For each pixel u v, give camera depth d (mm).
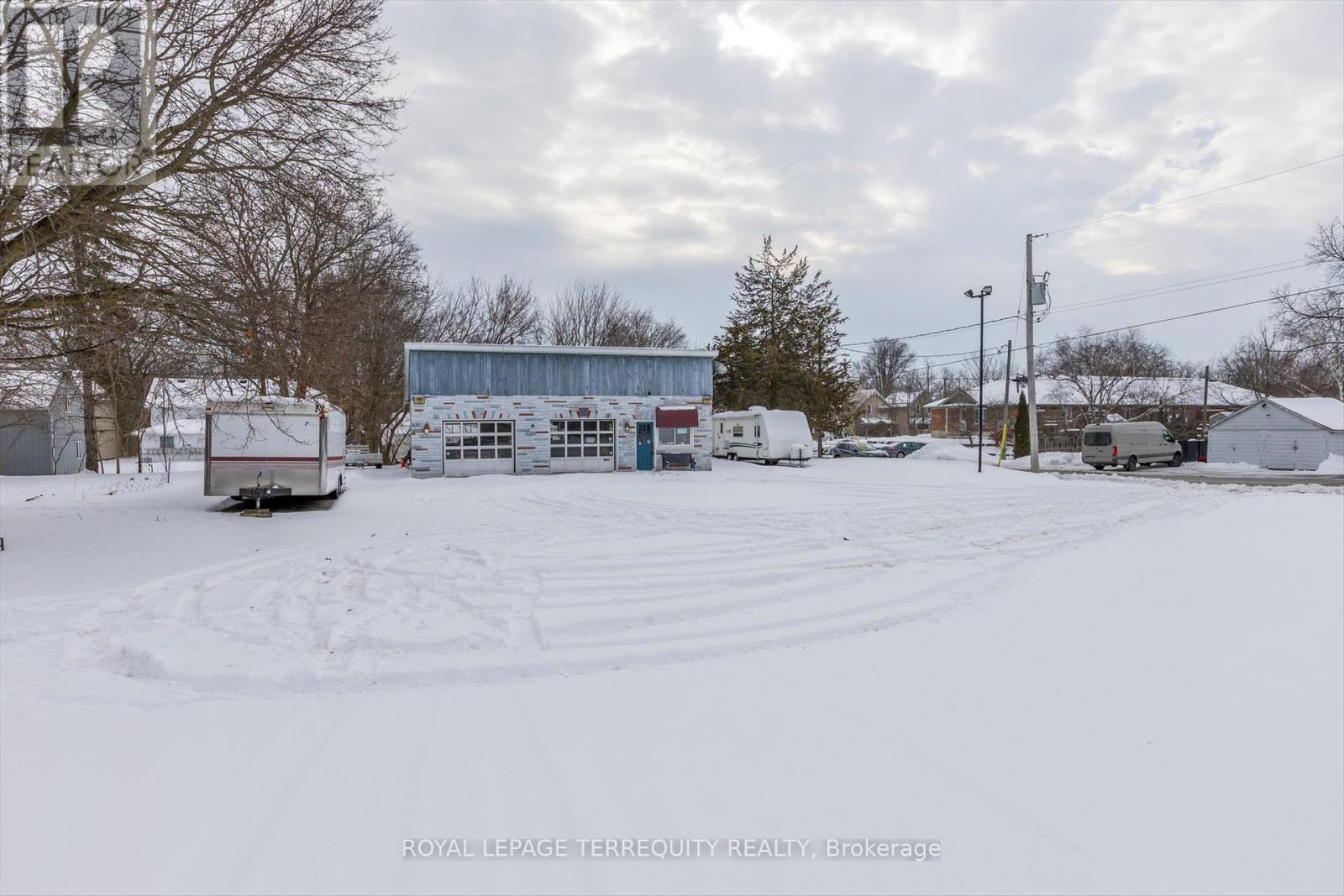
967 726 4020
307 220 11367
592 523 13789
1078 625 6168
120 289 9344
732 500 18516
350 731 4066
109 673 5422
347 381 18781
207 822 3043
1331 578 7523
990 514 15070
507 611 7016
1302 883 2547
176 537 11773
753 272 40875
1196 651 5324
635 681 4930
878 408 92375
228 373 10906
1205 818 3006
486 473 28312
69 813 3121
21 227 8242
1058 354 70625
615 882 2609
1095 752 3666
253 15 9945
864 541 11320
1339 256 28125
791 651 5648
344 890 2559
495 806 3174
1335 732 3857
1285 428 34094
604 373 29844
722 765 3562
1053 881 2586
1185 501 17609
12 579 8594
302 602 7547
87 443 28938
